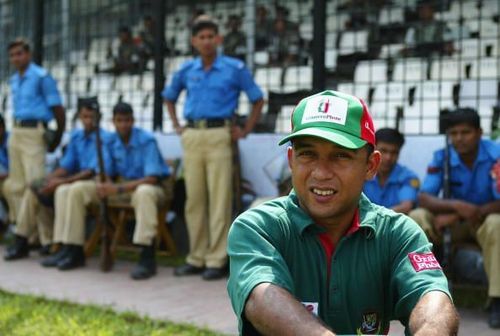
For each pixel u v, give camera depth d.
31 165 10.63
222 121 9.10
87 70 13.73
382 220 3.19
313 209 3.02
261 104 9.27
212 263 9.02
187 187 9.25
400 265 3.07
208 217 9.35
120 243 10.37
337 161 2.97
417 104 10.19
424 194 7.51
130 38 13.06
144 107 12.73
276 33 11.66
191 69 9.30
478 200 7.47
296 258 3.12
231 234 3.12
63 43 14.15
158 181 9.66
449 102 10.02
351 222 3.13
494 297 6.75
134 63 12.98
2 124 11.55
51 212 10.60
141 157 9.82
